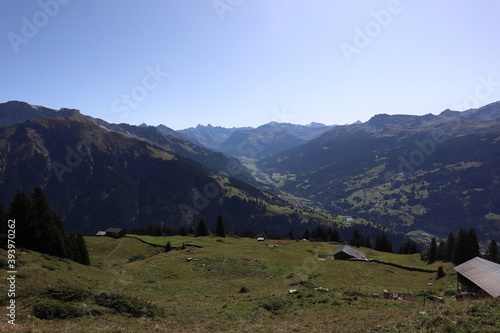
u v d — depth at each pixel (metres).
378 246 143.12
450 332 17.06
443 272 57.75
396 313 24.66
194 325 23.39
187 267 61.41
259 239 122.62
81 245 65.69
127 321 22.19
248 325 23.78
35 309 22.38
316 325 23.69
